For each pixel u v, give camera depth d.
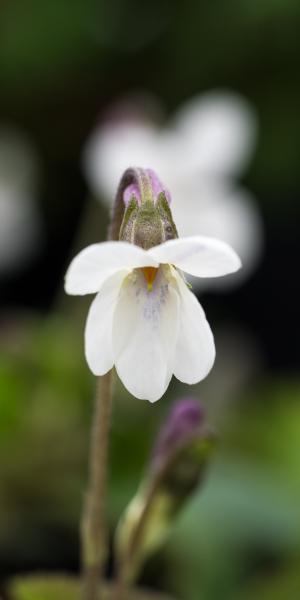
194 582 0.27
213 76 0.49
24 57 0.47
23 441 0.31
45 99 0.50
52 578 0.20
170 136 0.33
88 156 0.47
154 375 0.15
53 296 0.53
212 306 0.51
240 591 0.27
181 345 0.15
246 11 0.46
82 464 0.31
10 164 0.44
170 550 0.28
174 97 0.49
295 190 0.49
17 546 0.29
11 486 0.30
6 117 0.50
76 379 0.33
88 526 0.17
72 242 0.53
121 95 0.50
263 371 0.50
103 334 0.15
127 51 0.49
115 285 0.15
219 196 0.33
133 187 0.16
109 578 0.28
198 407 0.18
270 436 0.33
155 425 0.32
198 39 0.48
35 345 0.33
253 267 0.48
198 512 0.27
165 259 0.14
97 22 0.47
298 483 0.30
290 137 0.48
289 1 0.45
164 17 0.48
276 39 0.47
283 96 0.49
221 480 0.28
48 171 0.52
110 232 0.16
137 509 0.19
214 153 0.31
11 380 0.32
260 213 0.50
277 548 0.28
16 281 0.53
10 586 0.20
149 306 0.15
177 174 0.31
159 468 0.18
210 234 0.33
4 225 0.43
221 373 0.39
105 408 0.17
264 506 0.28
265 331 0.51
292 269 0.51
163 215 0.15
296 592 0.26
